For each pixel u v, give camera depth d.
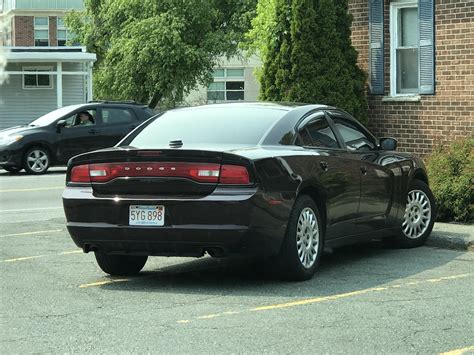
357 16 15.70
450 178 11.09
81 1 60.03
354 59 15.21
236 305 6.69
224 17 43.28
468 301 6.79
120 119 21.86
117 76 39.84
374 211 8.84
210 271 8.34
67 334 5.80
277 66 15.02
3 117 33.12
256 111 8.16
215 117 8.15
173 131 8.05
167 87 39.47
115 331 5.88
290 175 7.40
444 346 5.46
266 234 7.13
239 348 5.40
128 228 7.28
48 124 21.11
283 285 7.50
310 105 8.52
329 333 5.77
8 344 5.55
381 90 15.34
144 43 39.06
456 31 14.07
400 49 15.16
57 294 7.22
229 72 46.94
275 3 15.00
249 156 7.11
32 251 9.56
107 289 7.46
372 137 9.29
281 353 5.29
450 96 14.23
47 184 18.02
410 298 6.90
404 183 9.41
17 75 33.06
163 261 9.01
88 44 45.38
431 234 9.94
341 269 8.30
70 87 33.75
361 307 6.57
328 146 8.35
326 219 7.98
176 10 39.72
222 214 7.00
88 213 7.48
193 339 5.63
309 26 14.73
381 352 5.32
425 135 14.66
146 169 7.27
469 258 8.95
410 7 14.95
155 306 6.69
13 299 7.01
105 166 7.45
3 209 13.76
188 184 7.13
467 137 12.73
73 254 9.37
